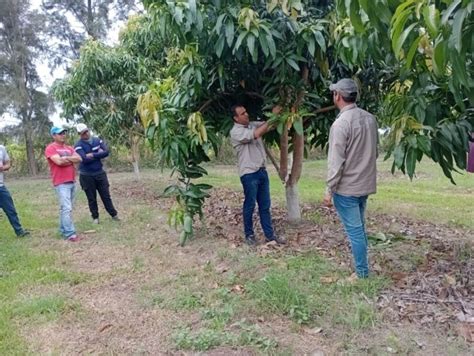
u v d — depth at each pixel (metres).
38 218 6.62
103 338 2.70
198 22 3.39
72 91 9.23
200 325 2.80
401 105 3.06
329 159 3.18
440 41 1.60
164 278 3.67
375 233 4.74
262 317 2.83
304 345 2.50
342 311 2.83
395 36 1.64
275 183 9.81
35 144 16.98
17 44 16.17
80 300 3.30
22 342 2.67
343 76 4.61
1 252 4.67
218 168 14.88
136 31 8.77
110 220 6.23
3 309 3.14
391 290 3.14
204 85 4.25
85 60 8.77
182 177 4.66
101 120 9.46
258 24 3.41
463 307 2.81
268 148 5.50
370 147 3.16
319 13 4.14
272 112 4.28
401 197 7.64
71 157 5.18
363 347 2.44
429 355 2.33
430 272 3.49
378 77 4.52
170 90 4.46
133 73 9.00
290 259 3.86
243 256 4.05
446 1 1.54
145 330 2.79
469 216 5.96
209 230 5.24
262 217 4.51
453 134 2.85
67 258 4.41
